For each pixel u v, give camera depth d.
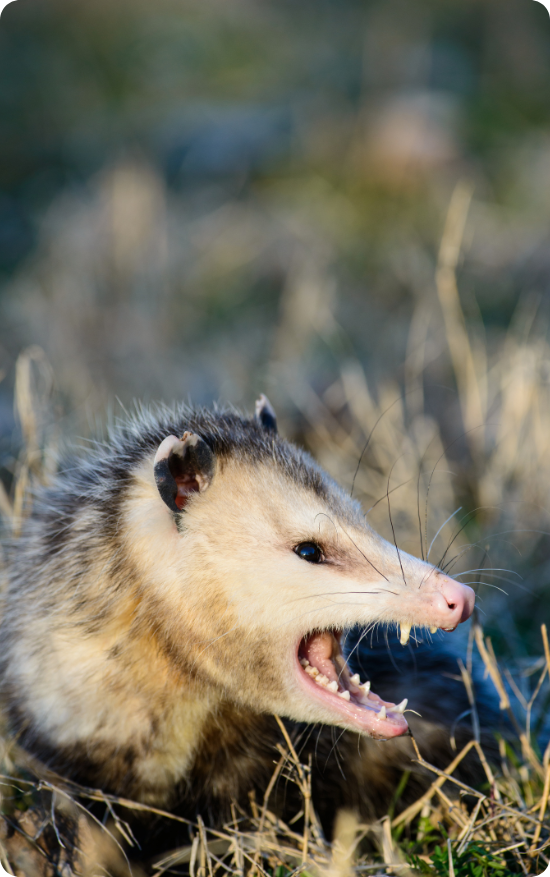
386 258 14.55
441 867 5.11
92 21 25.17
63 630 5.47
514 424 8.86
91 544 5.53
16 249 15.02
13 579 6.00
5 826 5.18
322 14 26.98
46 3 24.92
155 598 5.23
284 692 5.23
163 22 25.89
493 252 14.48
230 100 21.48
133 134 19.33
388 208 16.48
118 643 5.34
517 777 6.02
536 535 8.31
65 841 5.21
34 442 7.33
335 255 14.66
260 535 5.18
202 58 24.36
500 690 5.87
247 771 5.74
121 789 5.58
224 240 14.80
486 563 7.99
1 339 11.46
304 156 18.09
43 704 5.51
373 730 5.06
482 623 7.33
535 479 8.60
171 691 5.36
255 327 12.79
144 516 5.33
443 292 9.75
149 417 6.34
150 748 5.47
